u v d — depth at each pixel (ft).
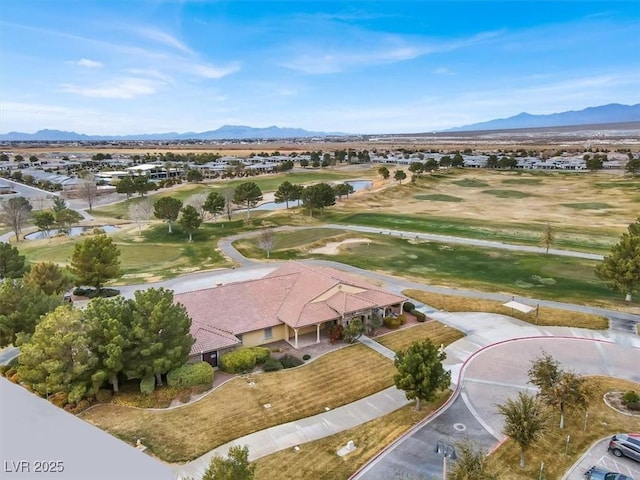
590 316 143.84
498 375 110.83
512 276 185.47
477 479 66.08
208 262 212.84
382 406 99.35
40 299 121.39
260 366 116.57
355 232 260.83
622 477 73.00
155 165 593.42
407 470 78.89
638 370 112.47
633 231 163.22
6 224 276.62
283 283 146.00
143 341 101.71
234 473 59.88
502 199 373.81
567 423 91.25
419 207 345.92
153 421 93.09
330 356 121.49
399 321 139.44
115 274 166.71
